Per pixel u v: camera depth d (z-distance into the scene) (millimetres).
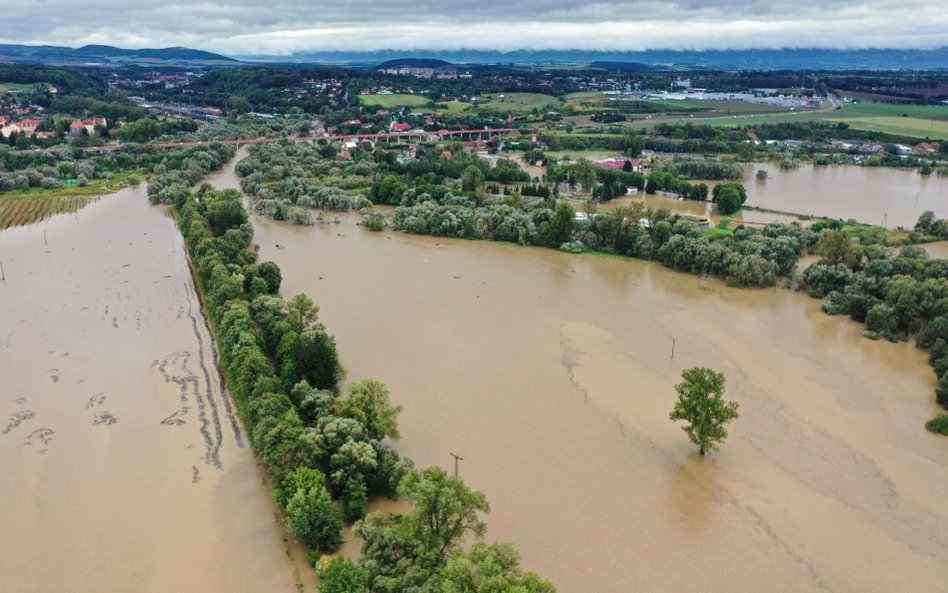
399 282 186250
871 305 161000
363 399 106750
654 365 140125
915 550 90000
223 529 91562
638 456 109000
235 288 156750
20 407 121375
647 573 85125
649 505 97625
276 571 84438
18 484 100750
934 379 134875
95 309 166375
